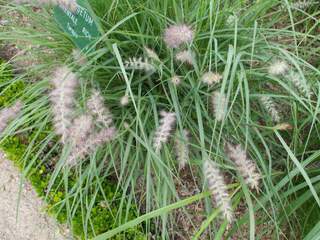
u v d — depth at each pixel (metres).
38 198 0.64
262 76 0.52
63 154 0.52
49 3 0.53
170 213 0.55
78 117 0.51
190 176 0.61
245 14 0.56
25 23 0.70
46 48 0.61
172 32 0.46
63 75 0.48
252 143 0.51
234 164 0.51
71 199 0.61
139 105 0.51
